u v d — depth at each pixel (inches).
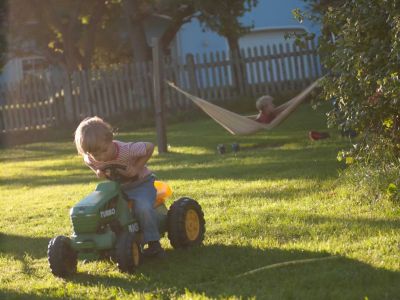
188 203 248.5
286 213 288.8
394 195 280.7
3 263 251.1
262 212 295.4
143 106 861.8
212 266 220.8
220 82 882.8
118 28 1047.0
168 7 876.6
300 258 220.7
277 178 380.5
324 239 242.4
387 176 290.5
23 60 1165.7
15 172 540.1
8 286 218.2
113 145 229.3
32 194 422.3
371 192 294.2
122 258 217.9
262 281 200.5
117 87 864.3
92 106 869.2
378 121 287.6
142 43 922.7
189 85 872.9
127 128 808.3
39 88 868.6
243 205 316.8
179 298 189.5
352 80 281.6
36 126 868.6
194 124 744.3
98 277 220.2
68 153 645.9
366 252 218.2
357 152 299.3
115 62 1056.2
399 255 213.2
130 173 231.5
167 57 957.8
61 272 220.5
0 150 730.2
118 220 225.1
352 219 266.2
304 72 879.7
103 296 198.7
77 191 416.2
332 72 300.5
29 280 224.1
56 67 1001.5
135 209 231.3
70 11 933.2
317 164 411.5
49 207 367.6
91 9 957.2
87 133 224.1
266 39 1133.1
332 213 280.2
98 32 1034.1
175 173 440.8
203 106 509.4
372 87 275.9
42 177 500.1
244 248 238.8
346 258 214.1
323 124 611.2
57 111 869.8
